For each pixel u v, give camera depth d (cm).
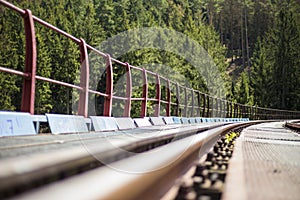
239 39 18675
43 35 8219
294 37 13175
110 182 318
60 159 211
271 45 13900
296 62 13000
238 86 12681
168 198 326
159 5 13400
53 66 8019
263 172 461
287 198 303
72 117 750
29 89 566
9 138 481
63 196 261
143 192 293
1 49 7306
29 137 516
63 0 10225
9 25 7706
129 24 8312
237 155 679
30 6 8594
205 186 264
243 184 357
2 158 296
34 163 171
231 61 18012
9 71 510
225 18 19388
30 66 563
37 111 7344
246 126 3020
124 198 244
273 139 1411
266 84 12800
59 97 7844
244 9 19250
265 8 19200
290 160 647
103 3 10100
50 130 638
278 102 12781
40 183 174
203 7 19025
